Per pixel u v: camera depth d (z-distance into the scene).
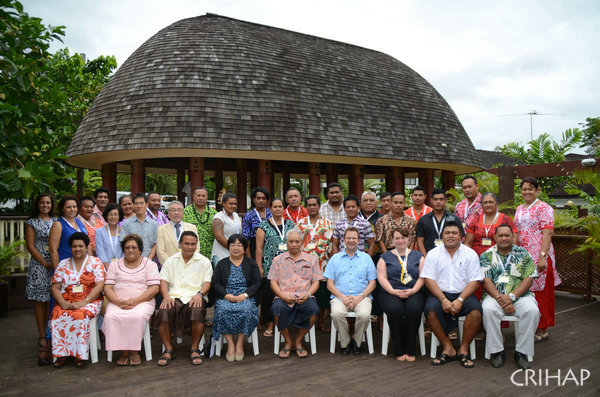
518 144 17.95
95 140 10.08
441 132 14.14
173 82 10.35
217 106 10.17
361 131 12.11
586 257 7.51
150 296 4.62
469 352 4.58
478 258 4.66
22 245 7.52
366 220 5.54
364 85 13.63
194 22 12.34
